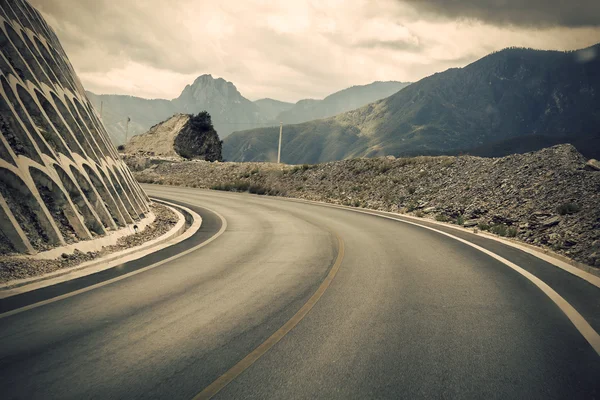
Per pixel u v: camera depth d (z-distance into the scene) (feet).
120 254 32.35
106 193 39.99
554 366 13.43
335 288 23.47
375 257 33.17
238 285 24.12
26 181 28.91
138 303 20.29
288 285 24.14
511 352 14.55
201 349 14.67
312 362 13.65
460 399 11.34
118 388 11.71
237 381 12.25
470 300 21.04
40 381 12.09
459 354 14.35
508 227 47.47
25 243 25.98
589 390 11.89
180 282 24.73
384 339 15.74
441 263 30.71
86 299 20.76
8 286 21.98
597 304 20.36
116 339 15.52
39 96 37.35
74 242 30.35
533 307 19.84
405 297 21.62
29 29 42.57
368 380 12.41
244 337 15.88
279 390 11.72
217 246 38.73
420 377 12.64
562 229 39.11
